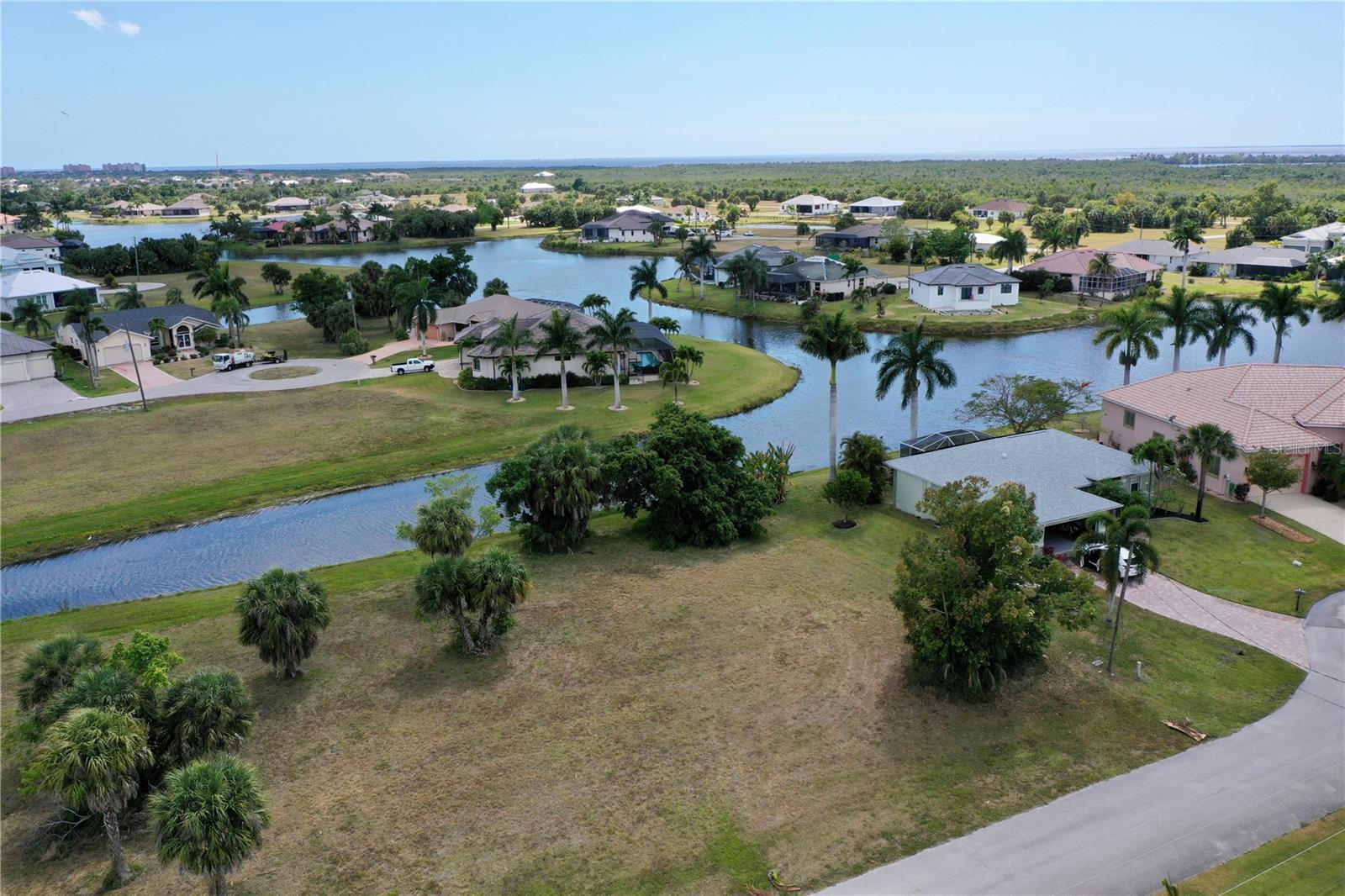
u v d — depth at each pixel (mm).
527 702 34781
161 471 62062
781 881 25234
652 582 45562
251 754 31688
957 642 33375
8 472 61906
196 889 25594
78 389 83875
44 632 41344
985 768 30297
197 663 37969
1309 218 184375
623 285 154250
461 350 92188
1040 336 111938
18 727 31516
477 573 37094
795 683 35719
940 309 122750
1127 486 52000
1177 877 24953
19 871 26609
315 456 65125
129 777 26375
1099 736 31969
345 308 103688
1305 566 45469
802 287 133250
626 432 69500
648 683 35969
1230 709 33531
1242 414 56469
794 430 73000
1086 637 39031
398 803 29031
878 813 28062
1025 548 33531
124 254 165500
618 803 28797
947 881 24984
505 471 49000
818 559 48031
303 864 26359
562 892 25094
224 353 92875
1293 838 26406
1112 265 129875
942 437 57938
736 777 29938
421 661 38000
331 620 41250
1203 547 47812
